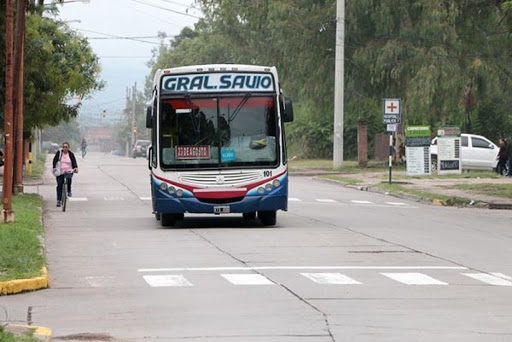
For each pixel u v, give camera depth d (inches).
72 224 2628.0
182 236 2269.9
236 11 6427.2
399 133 6230.3
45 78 3929.6
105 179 5083.7
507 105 6973.4
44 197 3850.9
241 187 2405.3
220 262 1786.4
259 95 2438.5
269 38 6545.3
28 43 3745.1
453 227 2605.8
